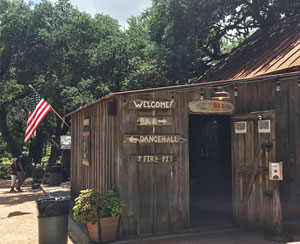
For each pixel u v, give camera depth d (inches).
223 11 649.0
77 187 429.4
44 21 753.6
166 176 273.1
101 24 784.3
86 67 732.7
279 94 301.1
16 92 913.5
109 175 285.9
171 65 601.3
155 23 685.3
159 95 273.0
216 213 342.3
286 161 300.8
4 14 742.5
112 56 680.4
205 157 421.4
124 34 786.8
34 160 1018.1
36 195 549.0
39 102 479.5
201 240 251.0
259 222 272.2
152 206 267.6
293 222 300.2
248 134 283.4
